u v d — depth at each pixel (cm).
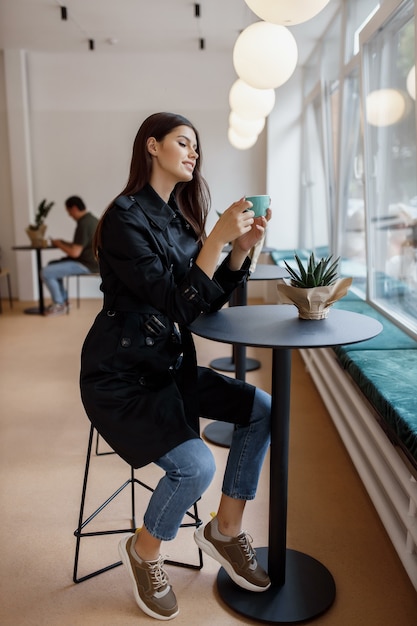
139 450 179
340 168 514
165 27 655
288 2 222
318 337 173
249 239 196
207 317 202
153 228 188
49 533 249
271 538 205
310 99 681
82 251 740
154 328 187
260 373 493
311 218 715
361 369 270
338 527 254
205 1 564
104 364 185
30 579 218
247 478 201
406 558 212
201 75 788
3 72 785
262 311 212
